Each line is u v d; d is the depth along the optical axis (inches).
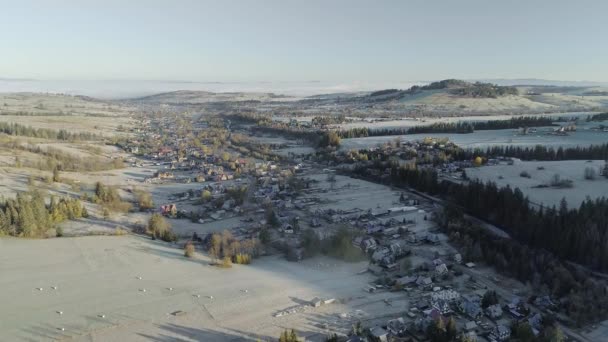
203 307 4847.4
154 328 4419.3
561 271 5319.9
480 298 4948.3
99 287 5260.8
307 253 6348.4
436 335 4133.9
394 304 4918.8
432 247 6520.7
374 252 6314.0
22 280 5359.3
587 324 4517.7
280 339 3981.3
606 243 5767.7
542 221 6560.0
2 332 4286.4
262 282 5487.2
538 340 4116.6
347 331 4372.5
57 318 4562.0
